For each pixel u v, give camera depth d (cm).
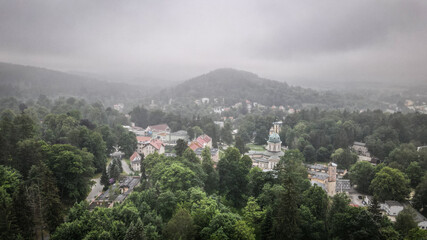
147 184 11769
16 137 12744
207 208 8494
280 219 8325
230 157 15275
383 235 8362
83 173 12388
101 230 7506
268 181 11750
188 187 10844
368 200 14988
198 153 19388
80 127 16925
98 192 13200
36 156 11369
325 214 9881
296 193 8550
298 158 17988
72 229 7619
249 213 9656
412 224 9394
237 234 7531
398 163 18688
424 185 14025
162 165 12719
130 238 6869
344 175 18812
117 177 14275
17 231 7606
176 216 7644
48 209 8600
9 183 9519
